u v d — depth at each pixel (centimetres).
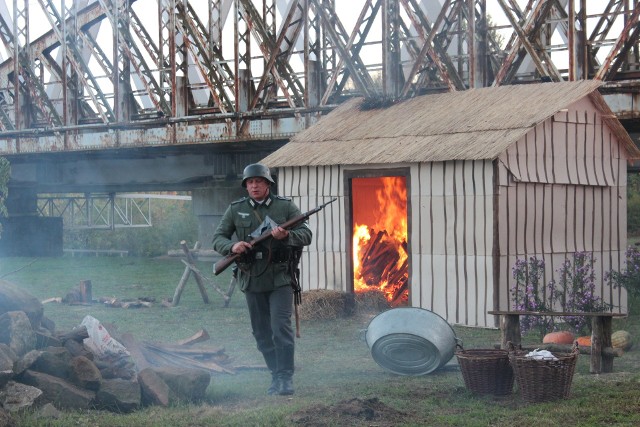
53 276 2384
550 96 1462
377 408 732
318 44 2236
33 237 3534
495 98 1545
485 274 1330
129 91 2747
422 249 1406
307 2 2198
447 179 1376
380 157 1450
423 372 933
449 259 1373
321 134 1667
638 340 1172
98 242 3809
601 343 919
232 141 2384
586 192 1491
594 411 725
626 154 1577
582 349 1055
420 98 1708
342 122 1706
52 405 704
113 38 2714
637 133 1977
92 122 2947
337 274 1522
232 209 834
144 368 809
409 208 1424
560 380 770
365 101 1791
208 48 2462
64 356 766
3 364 714
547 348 962
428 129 1494
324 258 1540
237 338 1243
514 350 828
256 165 827
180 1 2494
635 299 1659
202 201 2900
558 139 1437
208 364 940
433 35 1839
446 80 1850
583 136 1484
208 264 2766
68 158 3100
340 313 1451
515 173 1341
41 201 4744
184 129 2503
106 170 3177
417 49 1900
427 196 1401
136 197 4203
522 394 781
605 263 1527
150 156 2962
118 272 2525
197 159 2936
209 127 2436
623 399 771
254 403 778
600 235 1519
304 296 1453
